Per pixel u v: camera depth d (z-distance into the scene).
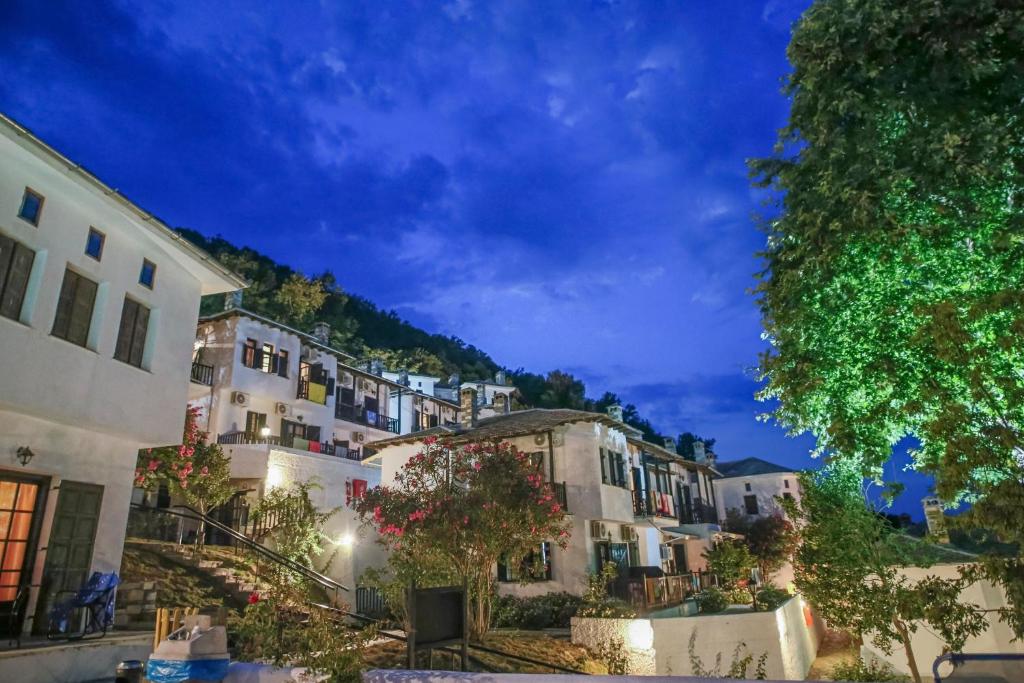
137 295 12.06
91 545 11.13
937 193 11.41
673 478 36.00
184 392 13.10
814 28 12.46
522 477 13.36
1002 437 6.20
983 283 11.25
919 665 16.36
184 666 6.20
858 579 12.85
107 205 10.95
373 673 6.66
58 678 8.87
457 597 8.34
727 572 24.41
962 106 11.27
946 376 10.31
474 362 85.19
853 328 12.58
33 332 9.71
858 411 12.99
